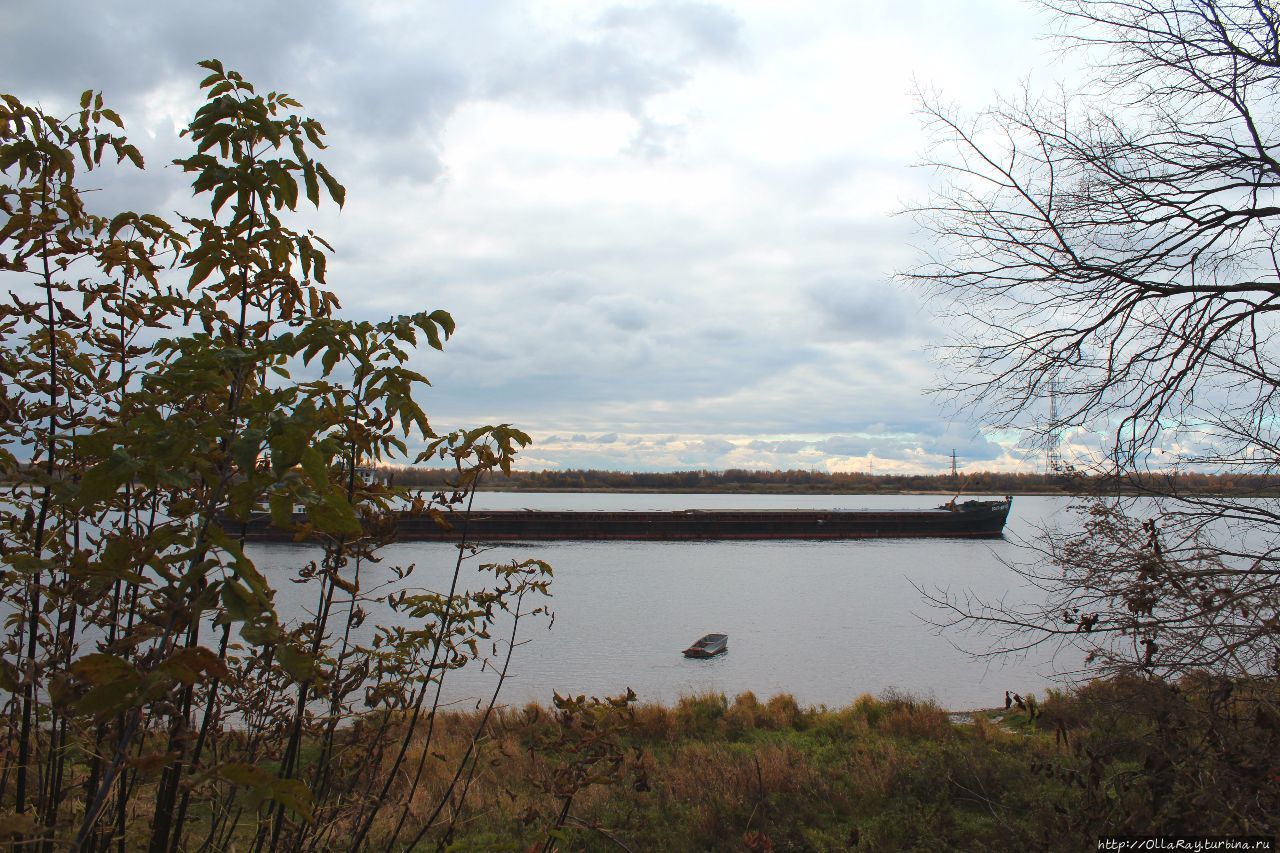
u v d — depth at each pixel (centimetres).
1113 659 386
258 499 143
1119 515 419
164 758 121
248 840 243
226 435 154
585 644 2567
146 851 217
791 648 2575
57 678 129
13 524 200
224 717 227
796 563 5169
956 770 808
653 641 2655
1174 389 462
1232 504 409
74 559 145
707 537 6581
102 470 133
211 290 207
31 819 125
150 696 118
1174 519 411
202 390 166
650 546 6206
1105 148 482
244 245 195
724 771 877
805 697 1916
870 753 1032
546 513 6456
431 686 1884
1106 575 401
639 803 776
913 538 6812
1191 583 371
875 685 2044
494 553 4641
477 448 247
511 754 774
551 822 300
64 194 216
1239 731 359
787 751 1035
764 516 6669
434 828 524
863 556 5625
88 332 235
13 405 202
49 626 193
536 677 2064
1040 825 479
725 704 1420
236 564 130
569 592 3819
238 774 120
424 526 5512
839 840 706
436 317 197
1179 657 362
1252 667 349
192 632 203
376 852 263
